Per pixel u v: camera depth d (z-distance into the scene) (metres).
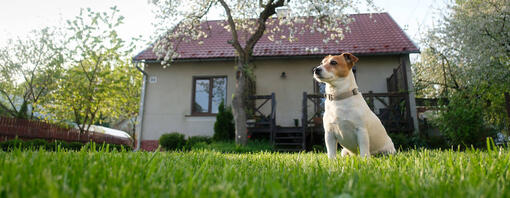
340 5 7.60
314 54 10.17
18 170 1.16
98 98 9.27
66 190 0.89
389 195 0.95
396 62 9.99
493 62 8.54
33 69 11.67
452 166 1.57
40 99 9.60
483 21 8.71
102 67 9.73
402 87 8.73
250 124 9.19
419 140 7.82
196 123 10.52
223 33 12.91
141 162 1.71
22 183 0.94
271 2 8.09
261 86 10.58
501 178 1.19
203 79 10.91
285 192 0.91
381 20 12.88
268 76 10.63
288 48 10.84
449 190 1.02
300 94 10.36
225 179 1.20
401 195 0.92
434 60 11.83
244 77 8.42
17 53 11.70
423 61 13.86
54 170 1.25
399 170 1.61
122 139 11.98
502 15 8.73
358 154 3.01
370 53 9.77
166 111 10.72
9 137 7.81
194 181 1.15
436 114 7.71
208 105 10.66
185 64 10.99
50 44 10.37
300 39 11.65
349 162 2.03
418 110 10.48
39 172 1.16
